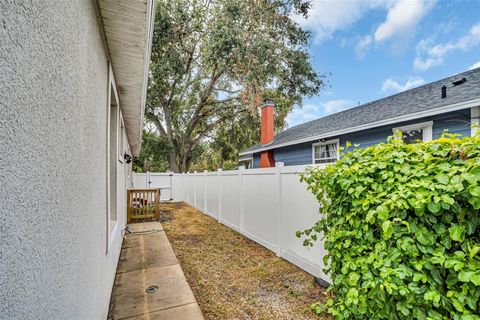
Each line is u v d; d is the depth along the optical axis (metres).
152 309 2.40
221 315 2.48
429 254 1.49
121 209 4.34
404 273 1.52
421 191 1.51
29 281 0.70
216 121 16.30
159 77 11.97
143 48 2.36
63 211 1.01
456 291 1.38
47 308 0.82
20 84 0.67
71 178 1.13
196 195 9.47
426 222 1.52
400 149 1.82
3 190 0.59
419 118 5.76
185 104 15.41
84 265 1.38
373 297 1.72
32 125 0.74
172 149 14.60
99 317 1.90
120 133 4.11
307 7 11.39
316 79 12.45
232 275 3.40
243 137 16.50
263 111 12.32
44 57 0.83
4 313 0.58
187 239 5.18
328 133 8.02
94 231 1.71
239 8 10.25
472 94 4.88
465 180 1.36
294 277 3.29
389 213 1.64
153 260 3.75
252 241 4.93
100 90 2.01
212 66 11.51
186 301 2.56
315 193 2.57
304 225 3.46
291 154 10.66
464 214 1.39
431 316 1.43
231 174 6.01
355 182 1.95
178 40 11.99
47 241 0.83
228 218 6.21
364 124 6.84
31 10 0.74
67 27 1.08
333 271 2.29
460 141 1.51
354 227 1.99
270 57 10.62
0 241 0.57
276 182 4.12
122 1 1.72
